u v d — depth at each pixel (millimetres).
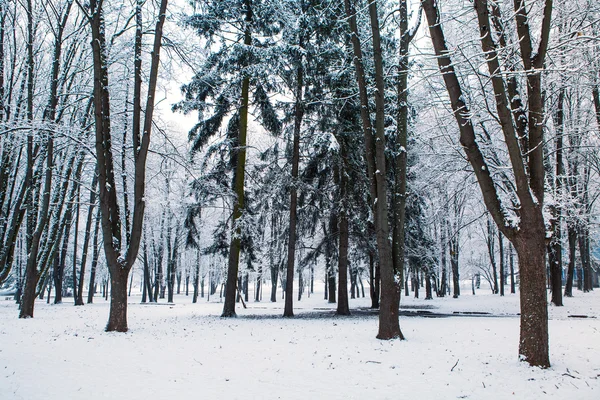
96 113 11000
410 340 9359
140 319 15125
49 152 15422
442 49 7582
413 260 20438
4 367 6516
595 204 24359
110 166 12086
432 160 16359
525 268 6812
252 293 61062
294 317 16359
